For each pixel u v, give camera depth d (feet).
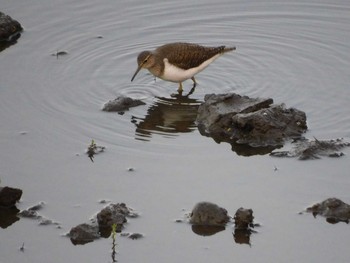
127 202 45.50
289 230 42.75
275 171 48.52
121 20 70.54
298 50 65.87
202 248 41.52
